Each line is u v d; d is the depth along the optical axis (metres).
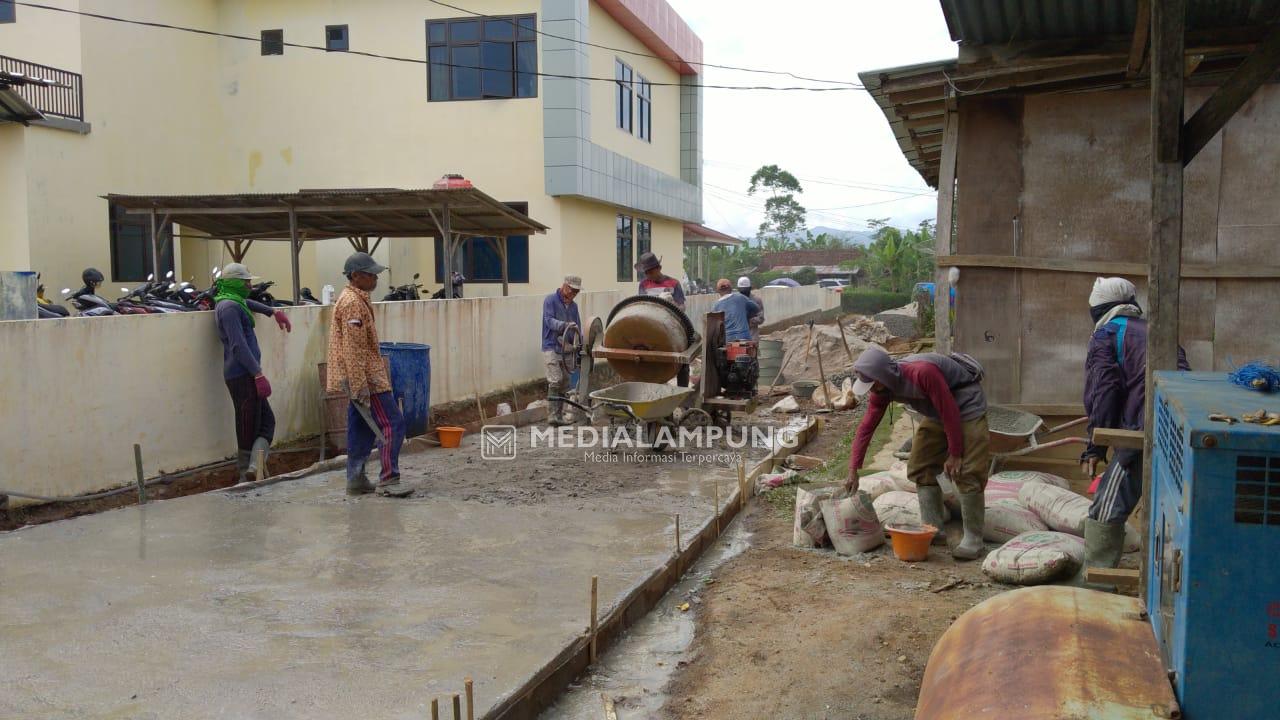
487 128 21.23
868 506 6.55
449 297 14.97
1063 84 7.65
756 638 5.12
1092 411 5.27
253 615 5.02
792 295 34.16
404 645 4.64
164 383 8.38
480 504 7.68
